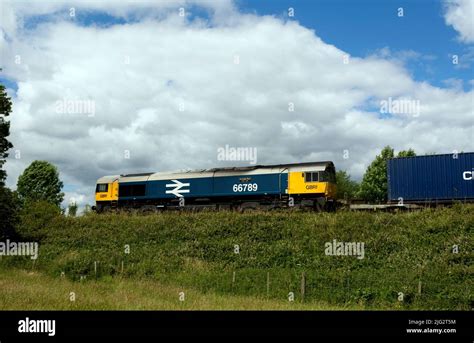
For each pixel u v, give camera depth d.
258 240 30.30
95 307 18.02
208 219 34.12
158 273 28.36
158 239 33.50
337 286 23.05
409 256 25.48
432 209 29.31
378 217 29.34
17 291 20.95
